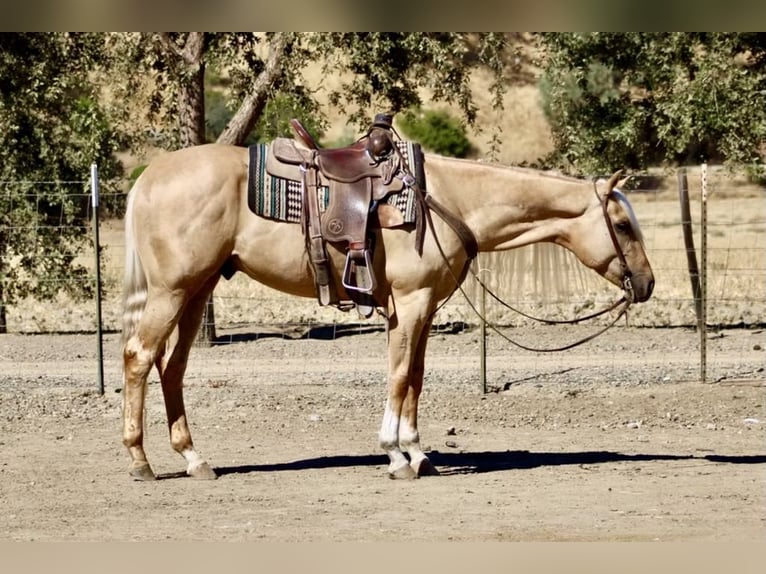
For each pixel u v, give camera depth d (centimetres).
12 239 1812
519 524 733
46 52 1747
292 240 839
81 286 1853
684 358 1532
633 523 736
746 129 1742
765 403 1216
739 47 1766
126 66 1691
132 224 846
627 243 880
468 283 1338
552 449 1010
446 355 1584
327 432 1088
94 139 1750
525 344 1666
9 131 1761
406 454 931
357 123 1773
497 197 874
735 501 802
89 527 728
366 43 1623
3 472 901
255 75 1727
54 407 1191
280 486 854
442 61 1639
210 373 1425
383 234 842
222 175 835
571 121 1864
